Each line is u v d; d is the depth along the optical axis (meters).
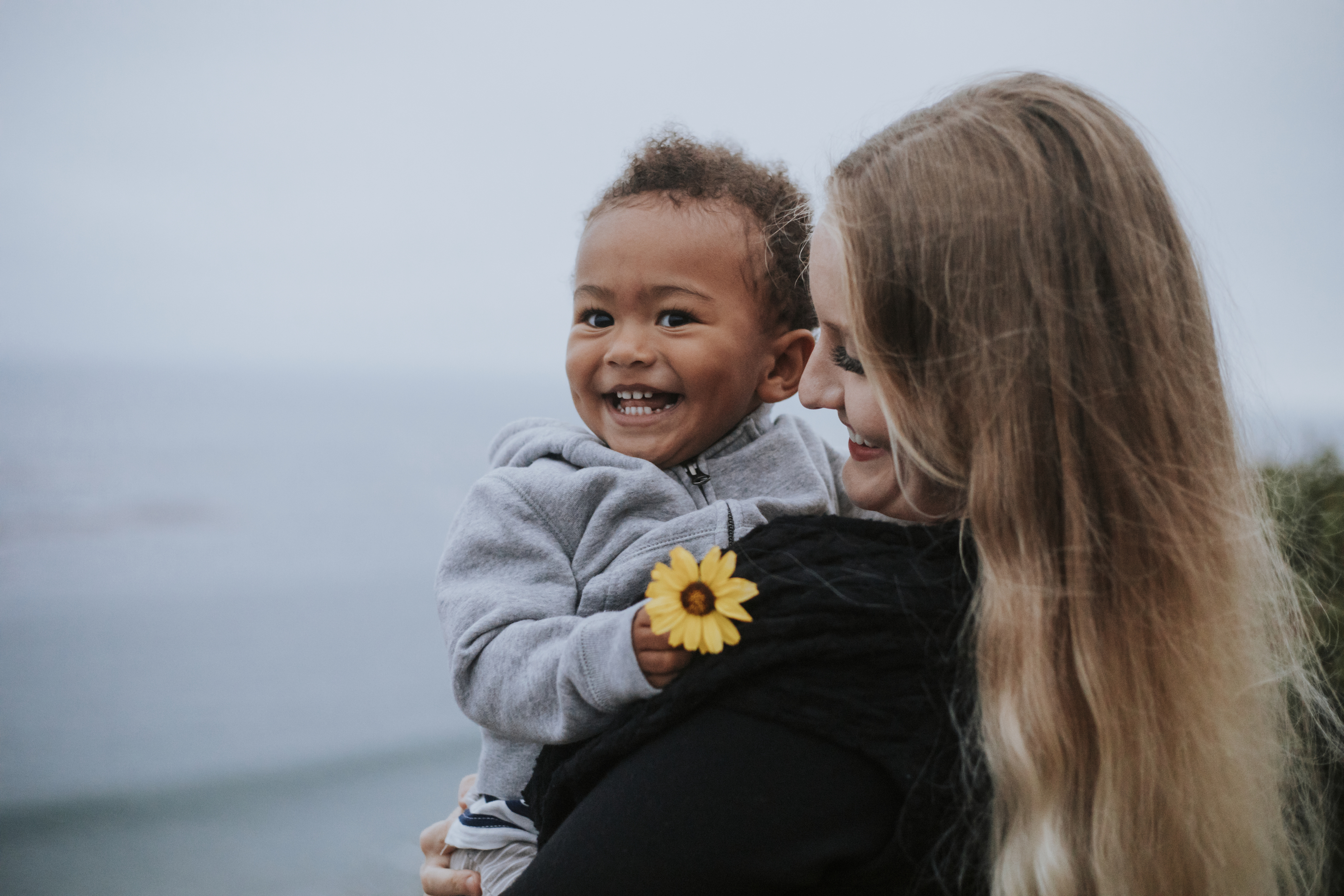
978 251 0.89
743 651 0.88
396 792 10.68
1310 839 1.22
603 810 0.88
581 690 1.01
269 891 8.78
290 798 10.37
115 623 15.54
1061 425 0.88
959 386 0.90
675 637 0.88
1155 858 0.88
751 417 1.54
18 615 15.68
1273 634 1.08
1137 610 0.88
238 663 14.02
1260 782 1.01
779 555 0.95
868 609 0.88
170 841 9.48
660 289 1.39
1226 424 0.96
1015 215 0.89
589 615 1.26
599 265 1.42
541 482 1.39
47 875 8.79
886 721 0.85
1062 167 0.90
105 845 9.36
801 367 1.52
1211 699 0.91
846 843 0.83
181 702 12.52
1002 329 0.89
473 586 1.30
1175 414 0.89
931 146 0.95
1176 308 0.91
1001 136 0.92
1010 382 0.88
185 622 15.74
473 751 11.73
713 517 1.29
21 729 11.45
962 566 0.93
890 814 0.84
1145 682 0.88
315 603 17.11
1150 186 0.92
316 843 9.60
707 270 1.40
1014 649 0.86
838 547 0.95
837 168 1.04
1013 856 0.84
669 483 1.38
